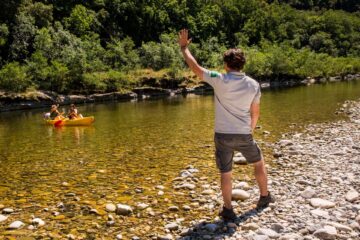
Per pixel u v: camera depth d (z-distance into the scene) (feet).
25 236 19.90
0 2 212.02
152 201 25.02
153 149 44.11
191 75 192.03
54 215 23.03
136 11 312.50
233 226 19.74
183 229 19.98
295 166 32.96
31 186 30.12
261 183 21.98
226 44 334.85
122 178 31.55
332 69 282.36
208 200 24.63
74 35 232.53
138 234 19.85
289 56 284.00
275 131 54.49
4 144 52.90
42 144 51.62
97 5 304.09
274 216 20.89
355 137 46.88
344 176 28.19
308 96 125.08
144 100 147.02
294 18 436.76
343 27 448.24
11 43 203.92
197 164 35.55
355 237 17.89
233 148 20.22
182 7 335.67
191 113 86.07
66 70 159.53
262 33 372.17
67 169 35.73
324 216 20.40
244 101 19.58
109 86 164.45
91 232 20.29
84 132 62.28
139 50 241.55
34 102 138.10
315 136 48.83
